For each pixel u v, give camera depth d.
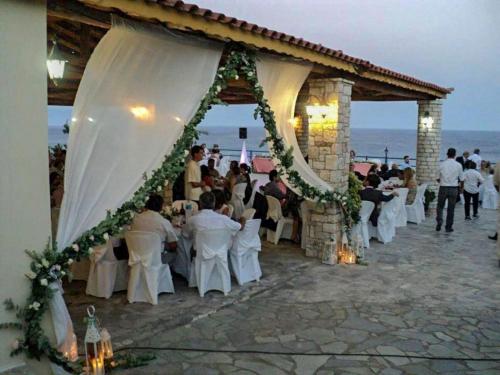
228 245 5.90
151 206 5.48
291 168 6.73
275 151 6.46
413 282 6.36
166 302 5.45
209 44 5.04
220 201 6.49
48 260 3.54
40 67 3.47
